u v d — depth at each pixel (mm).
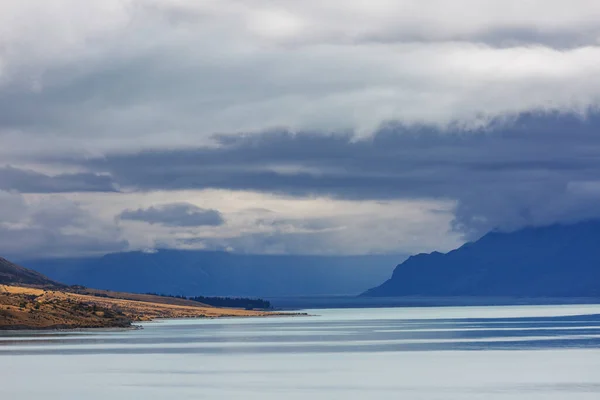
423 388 180125
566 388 178000
